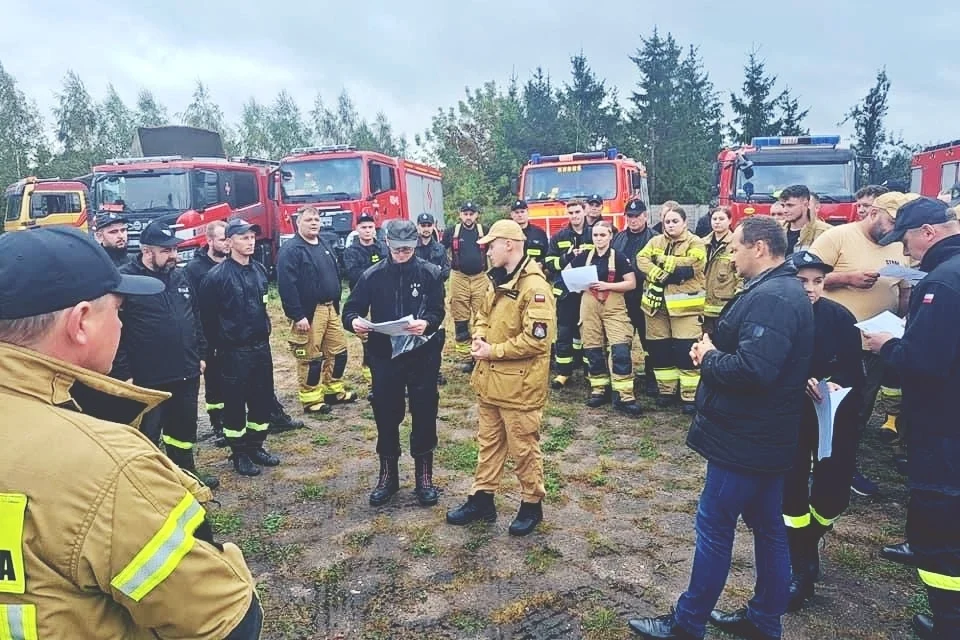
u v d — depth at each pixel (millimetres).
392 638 2973
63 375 1261
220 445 5441
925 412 2652
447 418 6035
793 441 2625
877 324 3172
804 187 5551
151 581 1164
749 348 2479
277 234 14664
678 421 5852
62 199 18297
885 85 37406
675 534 3871
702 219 8680
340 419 6082
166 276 4223
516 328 3654
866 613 3119
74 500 1125
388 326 3900
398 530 3961
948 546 2594
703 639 2850
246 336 4727
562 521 4047
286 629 3039
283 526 4035
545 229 11719
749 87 41125
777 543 2748
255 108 57281
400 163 15898
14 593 1115
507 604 3205
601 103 37656
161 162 13781
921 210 2939
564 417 6008
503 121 33344
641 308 6273
